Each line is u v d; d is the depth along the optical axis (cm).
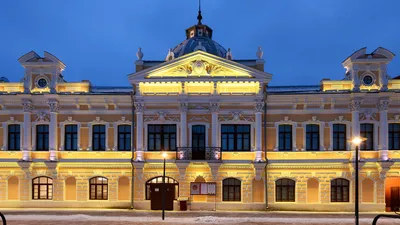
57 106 3522
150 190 3472
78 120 3550
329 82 3500
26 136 3503
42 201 3497
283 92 3475
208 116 3503
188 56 3450
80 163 3512
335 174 3444
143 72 3459
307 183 3459
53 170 3478
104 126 3559
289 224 2730
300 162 3450
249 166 3456
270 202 3438
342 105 3478
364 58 3422
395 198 3459
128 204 3481
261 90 3447
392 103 3453
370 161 3403
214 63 3462
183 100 3453
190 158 3438
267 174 3459
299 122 3488
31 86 3525
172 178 3481
